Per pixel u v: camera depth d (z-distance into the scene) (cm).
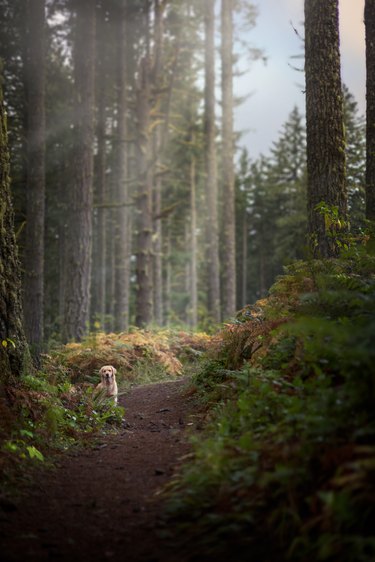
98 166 2806
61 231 2717
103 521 418
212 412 674
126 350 1467
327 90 885
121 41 2406
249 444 439
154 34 2330
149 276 2184
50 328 2377
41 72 1703
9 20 1872
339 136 886
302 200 2672
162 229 4894
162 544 370
